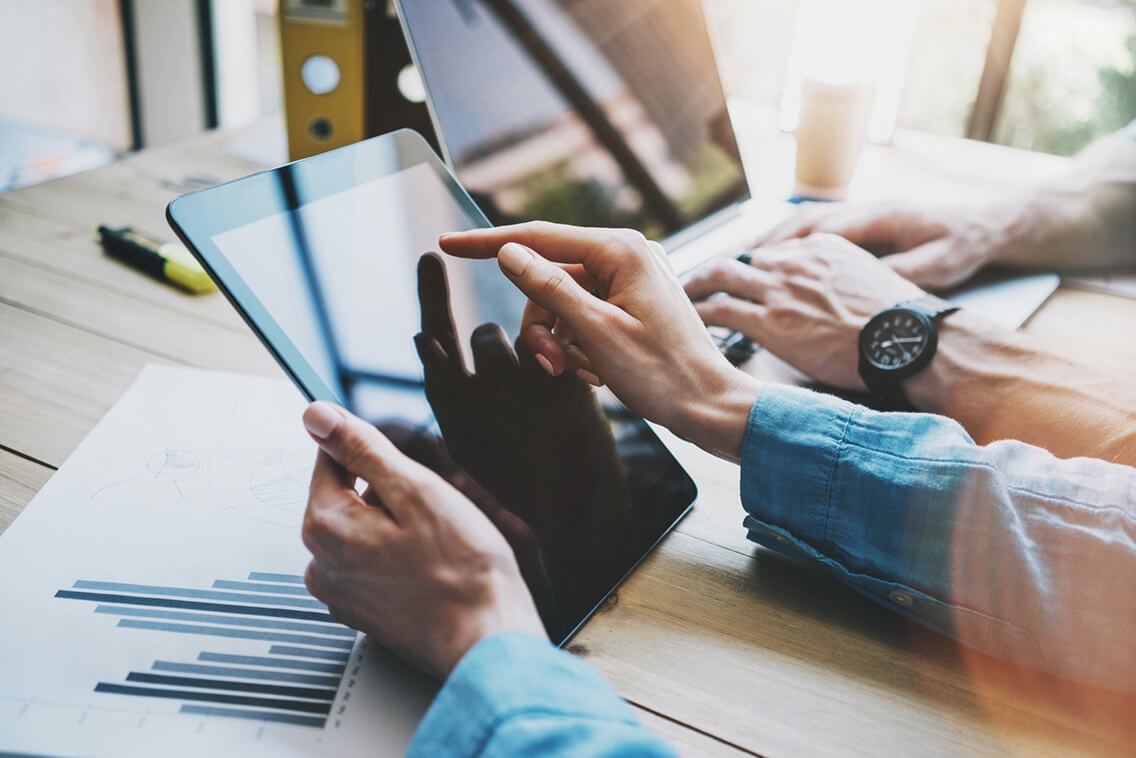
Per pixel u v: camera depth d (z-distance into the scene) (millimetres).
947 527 512
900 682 499
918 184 1121
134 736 421
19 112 2109
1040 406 681
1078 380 696
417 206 624
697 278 827
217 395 682
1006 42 1566
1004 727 475
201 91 1939
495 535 456
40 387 676
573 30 874
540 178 816
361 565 446
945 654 521
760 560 583
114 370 707
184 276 830
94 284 829
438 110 751
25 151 2027
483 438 553
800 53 1226
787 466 556
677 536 600
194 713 437
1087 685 501
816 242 863
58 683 442
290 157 1063
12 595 488
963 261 892
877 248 937
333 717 443
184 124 1991
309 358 516
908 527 522
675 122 959
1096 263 941
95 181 1027
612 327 580
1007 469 525
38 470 591
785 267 827
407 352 556
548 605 510
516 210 791
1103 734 475
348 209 583
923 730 470
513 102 810
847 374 748
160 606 495
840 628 534
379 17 984
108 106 2033
